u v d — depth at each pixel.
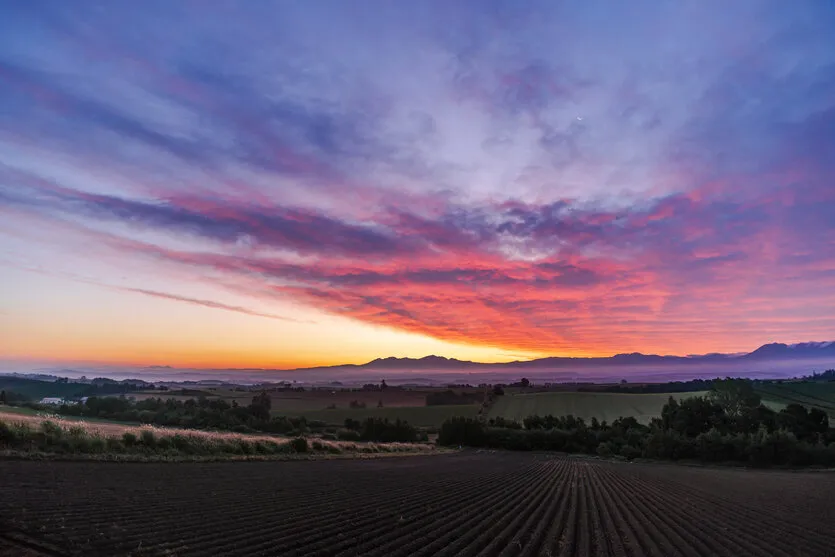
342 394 171.50
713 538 16.45
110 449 26.91
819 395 123.62
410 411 129.38
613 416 112.94
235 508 16.14
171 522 13.23
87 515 13.06
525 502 22.64
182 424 80.69
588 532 16.22
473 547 12.99
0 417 28.44
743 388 93.50
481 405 134.75
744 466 68.81
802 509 25.02
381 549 12.15
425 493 23.69
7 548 9.87
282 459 36.72
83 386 137.25
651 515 20.72
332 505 18.30
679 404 101.50
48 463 21.72
